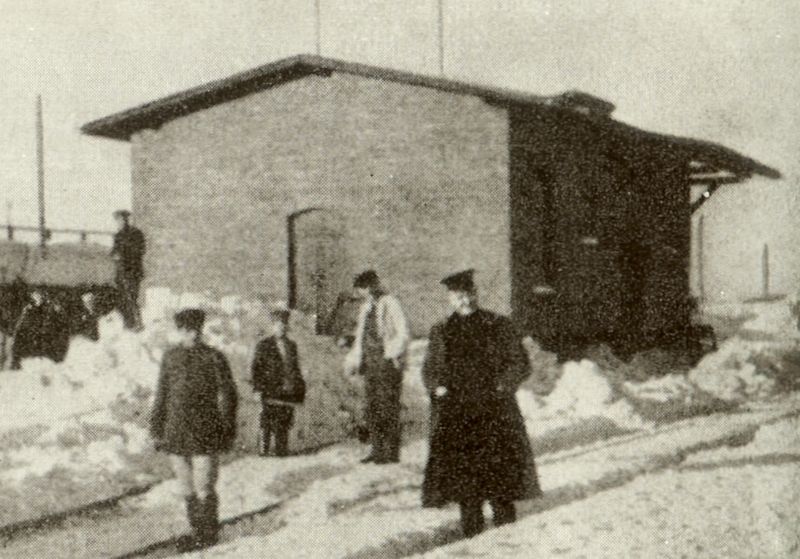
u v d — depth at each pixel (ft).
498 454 22.88
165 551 25.12
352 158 55.11
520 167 52.85
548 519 22.22
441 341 23.17
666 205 66.44
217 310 44.47
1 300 48.96
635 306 61.62
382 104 54.44
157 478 31.40
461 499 22.85
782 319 54.54
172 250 59.31
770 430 34.83
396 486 30.01
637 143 60.23
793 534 20.79
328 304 55.57
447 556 19.58
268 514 27.73
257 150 57.47
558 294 55.21
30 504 28.66
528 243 53.57
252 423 36.37
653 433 36.78
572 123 55.77
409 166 53.88
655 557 18.99
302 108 56.44
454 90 52.08
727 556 19.19
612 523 21.59
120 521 27.84
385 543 23.41
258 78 56.95
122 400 35.45
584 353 51.42
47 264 56.13
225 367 25.27
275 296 56.80
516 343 23.07
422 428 39.29
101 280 57.52
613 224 60.95
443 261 52.80
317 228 56.39
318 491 29.40
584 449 33.83
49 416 34.14
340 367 41.88
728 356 50.34
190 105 58.90
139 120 59.57
